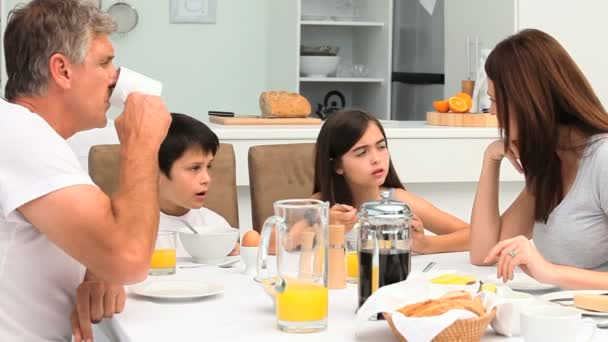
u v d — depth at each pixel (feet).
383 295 4.20
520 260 5.33
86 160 9.04
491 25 13.43
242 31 16.75
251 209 9.16
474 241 6.50
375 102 16.52
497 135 10.08
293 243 4.44
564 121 5.98
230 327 4.50
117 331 4.66
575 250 6.10
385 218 4.58
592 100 5.96
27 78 4.80
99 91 4.88
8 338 4.83
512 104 5.94
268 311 4.85
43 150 4.57
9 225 4.74
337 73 16.67
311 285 4.42
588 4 13.10
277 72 16.42
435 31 15.02
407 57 15.76
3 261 4.76
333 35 17.15
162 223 7.45
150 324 4.58
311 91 17.03
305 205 4.49
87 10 4.81
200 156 7.23
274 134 9.46
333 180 7.57
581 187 5.98
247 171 9.43
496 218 6.57
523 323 4.07
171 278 5.77
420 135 9.86
